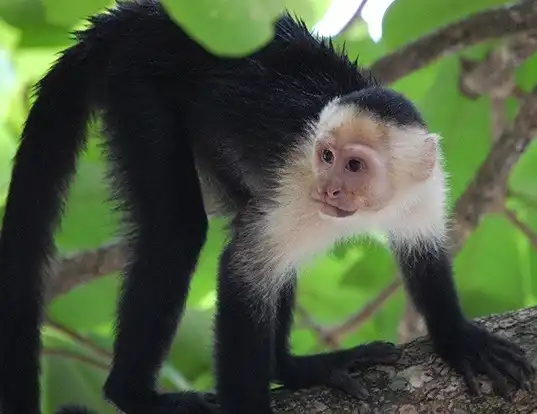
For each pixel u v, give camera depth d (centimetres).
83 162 1122
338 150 879
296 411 812
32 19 1073
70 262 1113
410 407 799
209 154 949
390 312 1254
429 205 929
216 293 888
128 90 916
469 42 1108
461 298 1173
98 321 1139
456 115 1175
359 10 1137
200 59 930
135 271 882
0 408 890
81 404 989
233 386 836
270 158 910
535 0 1105
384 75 1109
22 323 920
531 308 865
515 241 1181
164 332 877
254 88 927
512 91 1189
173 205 895
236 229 920
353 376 828
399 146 897
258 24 766
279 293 901
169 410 855
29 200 954
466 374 805
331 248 1021
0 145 1216
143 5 960
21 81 1201
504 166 1134
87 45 962
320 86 932
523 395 794
